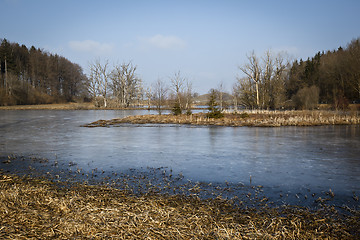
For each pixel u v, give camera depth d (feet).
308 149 46.60
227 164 35.65
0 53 274.16
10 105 247.70
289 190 25.32
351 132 70.90
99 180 28.37
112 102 257.75
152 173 31.17
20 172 31.42
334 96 169.48
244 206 21.20
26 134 68.74
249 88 182.39
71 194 22.49
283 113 132.46
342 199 22.94
